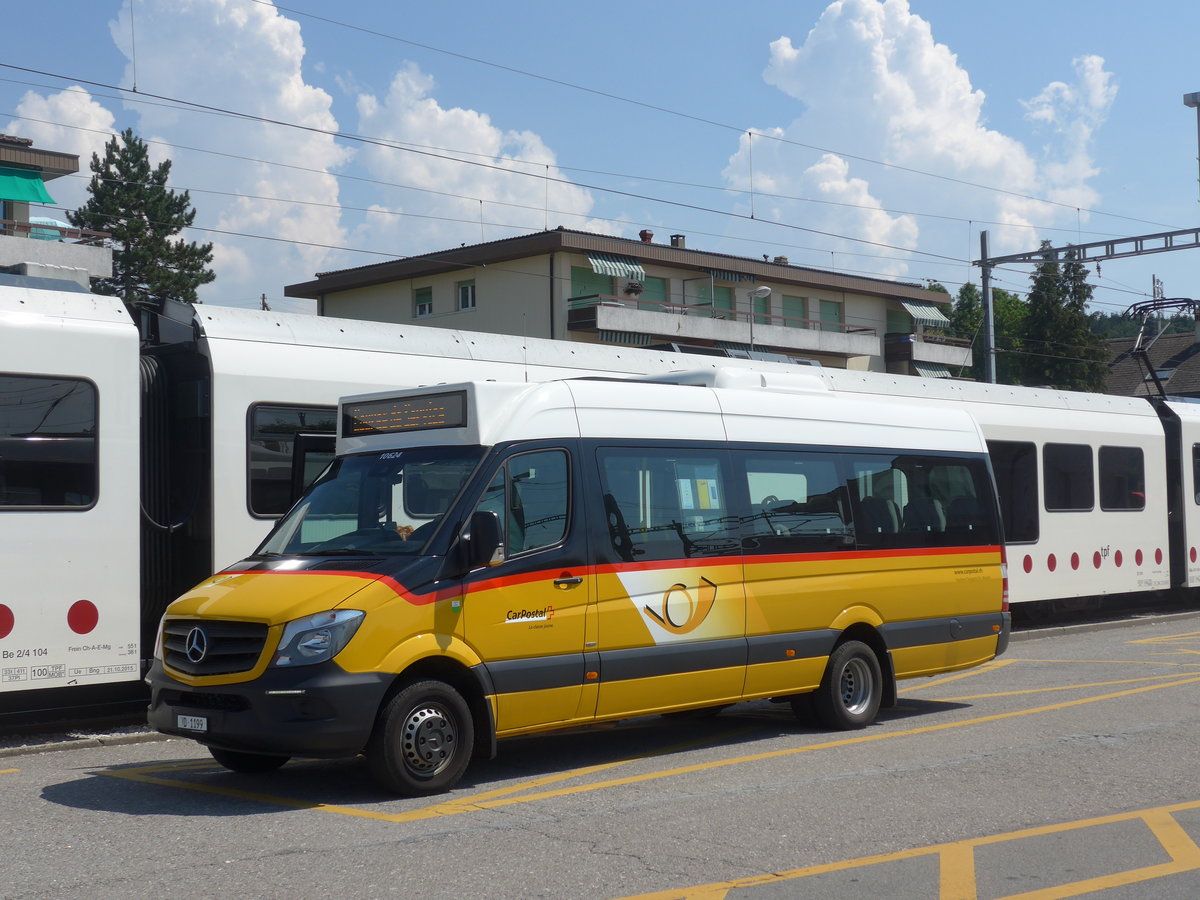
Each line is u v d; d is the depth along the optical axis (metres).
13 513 10.09
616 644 8.88
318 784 8.37
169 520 11.62
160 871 6.20
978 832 6.91
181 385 11.73
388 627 7.68
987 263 36.50
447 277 49.75
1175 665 14.45
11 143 38.78
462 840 6.77
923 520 11.34
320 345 12.30
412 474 8.62
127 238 58.75
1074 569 19.50
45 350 10.41
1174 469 21.88
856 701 10.64
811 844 6.67
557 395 8.99
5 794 8.14
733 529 9.80
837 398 11.03
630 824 7.12
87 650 10.41
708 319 49.38
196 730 7.69
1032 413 19.25
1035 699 12.03
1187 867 6.20
